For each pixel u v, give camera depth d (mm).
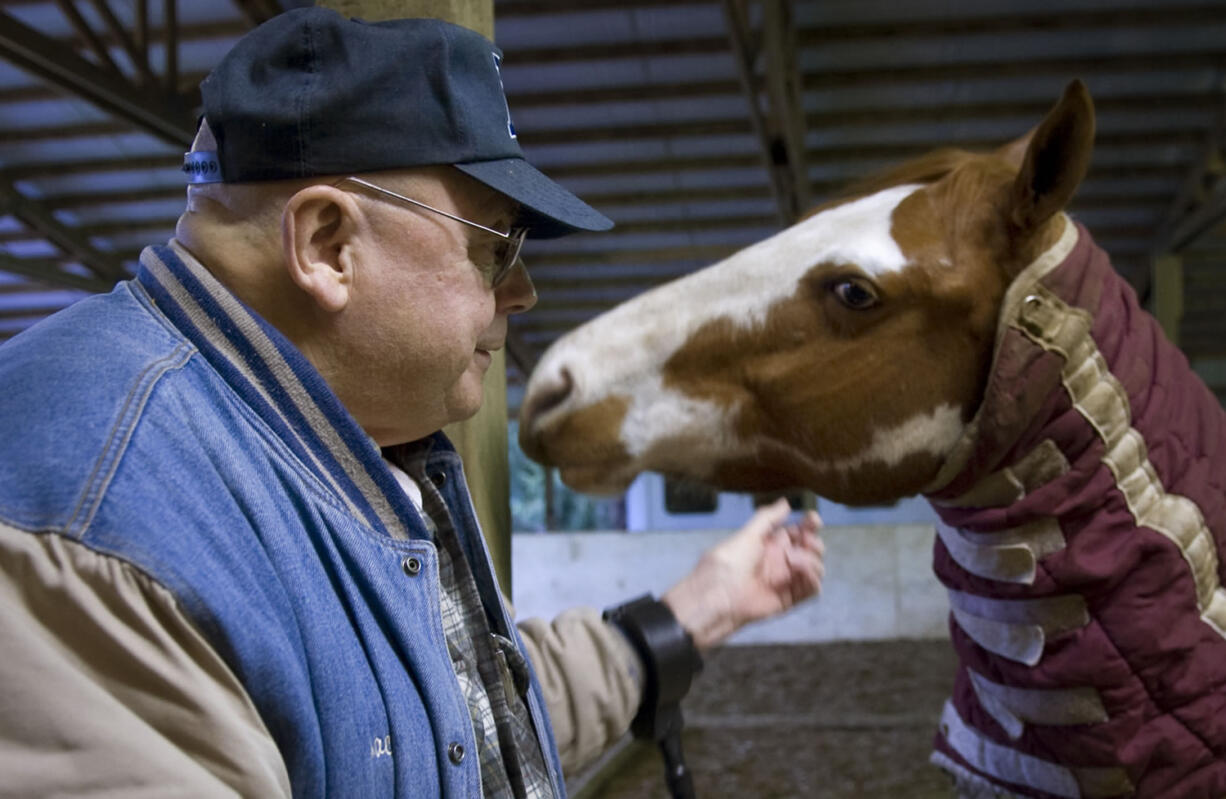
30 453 530
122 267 8578
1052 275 1178
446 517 847
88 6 5781
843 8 6043
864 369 1245
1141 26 5961
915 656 5941
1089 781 1206
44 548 508
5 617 495
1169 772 1180
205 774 507
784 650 6293
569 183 7762
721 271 1343
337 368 707
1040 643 1209
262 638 558
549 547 7000
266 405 652
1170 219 7633
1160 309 7875
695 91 6660
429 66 677
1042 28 6027
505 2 5926
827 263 1249
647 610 1084
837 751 4121
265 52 675
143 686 513
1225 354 10750
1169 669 1177
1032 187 1167
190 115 6000
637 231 8273
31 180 7469
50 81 5242
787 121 6289
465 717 690
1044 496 1188
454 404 796
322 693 598
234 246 682
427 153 673
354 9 1216
